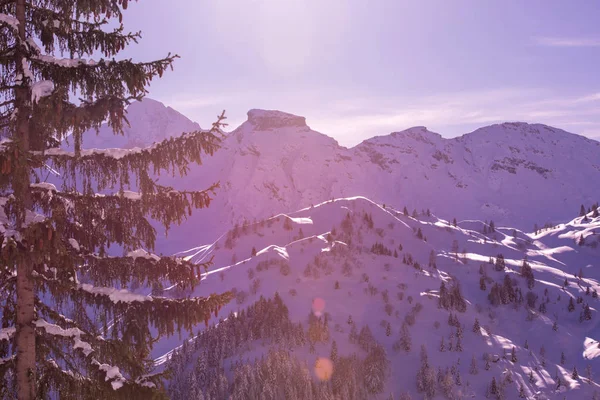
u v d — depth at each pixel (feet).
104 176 34.55
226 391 508.12
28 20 35.91
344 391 549.54
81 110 31.60
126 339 32.81
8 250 28.07
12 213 32.01
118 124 32.71
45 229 29.17
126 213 35.50
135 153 34.32
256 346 627.05
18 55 33.01
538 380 650.84
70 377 34.53
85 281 36.27
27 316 34.50
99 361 34.35
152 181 35.47
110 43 36.14
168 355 605.73
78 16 35.65
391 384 625.82
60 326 36.27
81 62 33.71
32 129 36.01
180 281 36.42
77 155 33.19
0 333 33.86
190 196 36.14
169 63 34.47
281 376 545.85
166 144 34.30
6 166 28.09
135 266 35.76
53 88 30.71
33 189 33.76
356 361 622.13
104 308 34.17
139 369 35.19
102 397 33.24
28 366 34.22
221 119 34.91
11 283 35.47
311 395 525.75
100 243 36.96
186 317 34.12
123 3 35.83
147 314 33.88
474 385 633.61
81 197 34.76
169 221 35.94
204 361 531.91
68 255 31.30
